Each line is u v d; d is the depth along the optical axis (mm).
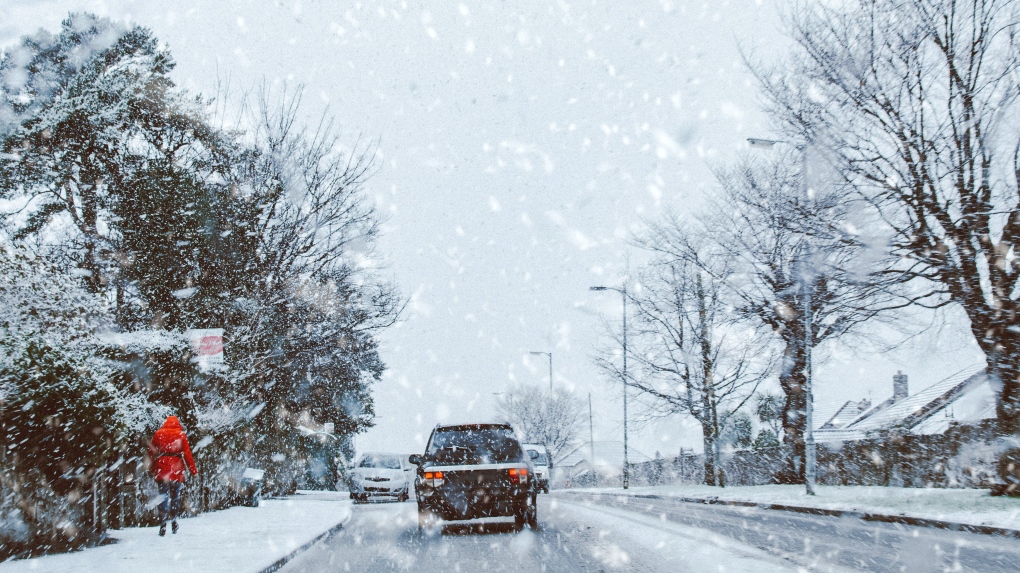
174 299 18734
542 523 13836
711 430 32312
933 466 22422
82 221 20016
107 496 12484
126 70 20938
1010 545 10227
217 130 21594
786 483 28219
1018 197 16891
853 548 9734
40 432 9578
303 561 9711
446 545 10844
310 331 23594
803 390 27578
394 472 25844
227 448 18844
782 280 24344
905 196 17672
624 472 35062
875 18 17953
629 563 8531
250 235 20656
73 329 11602
